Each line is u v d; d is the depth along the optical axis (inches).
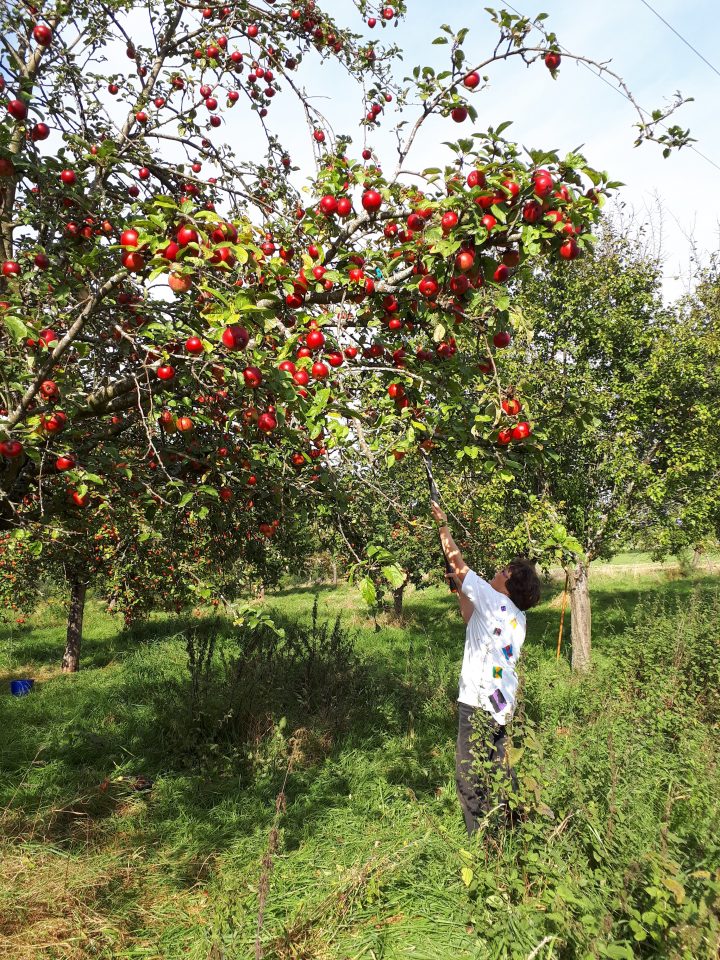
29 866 131.6
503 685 128.2
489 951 100.6
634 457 356.5
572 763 117.0
